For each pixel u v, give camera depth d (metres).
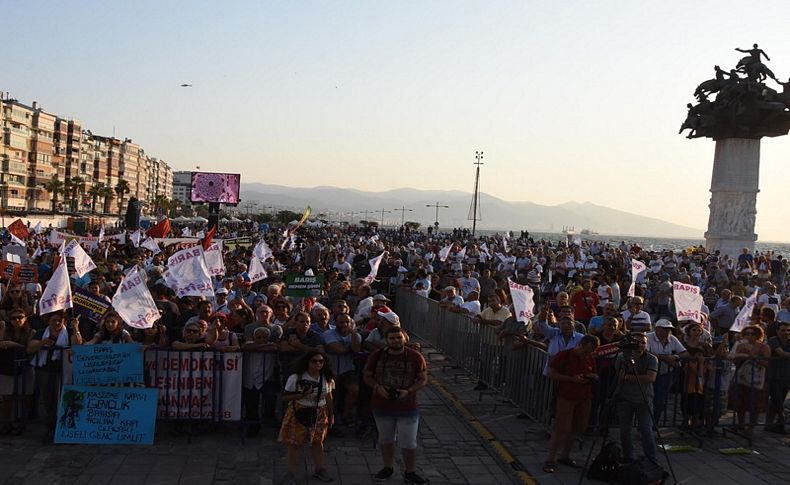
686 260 37.81
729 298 17.12
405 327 21.50
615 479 8.88
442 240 63.62
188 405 10.02
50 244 30.16
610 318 10.92
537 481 8.94
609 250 44.25
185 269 12.94
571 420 9.30
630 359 9.20
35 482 8.15
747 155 43.84
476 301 15.98
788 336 11.45
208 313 10.69
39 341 9.63
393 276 26.03
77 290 11.23
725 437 11.22
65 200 140.12
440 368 15.77
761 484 9.09
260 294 15.27
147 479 8.39
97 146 163.50
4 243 33.44
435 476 8.99
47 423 10.09
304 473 8.87
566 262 30.64
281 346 10.22
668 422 12.05
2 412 9.93
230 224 97.81
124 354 9.77
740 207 44.06
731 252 44.06
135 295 10.19
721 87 44.00
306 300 13.57
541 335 11.95
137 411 9.63
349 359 10.55
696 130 45.66
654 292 21.77
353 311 15.47
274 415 10.64
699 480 9.18
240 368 10.12
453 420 11.52
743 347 11.42
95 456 9.10
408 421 8.63
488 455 9.85
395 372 8.72
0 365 9.73
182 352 9.98
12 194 123.81
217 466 8.94
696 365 11.04
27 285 16.12
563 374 9.27
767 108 42.03
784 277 33.00
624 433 9.34
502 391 12.58
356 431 10.48
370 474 8.93
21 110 125.50
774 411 11.60
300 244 42.31
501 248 45.38
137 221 54.19
